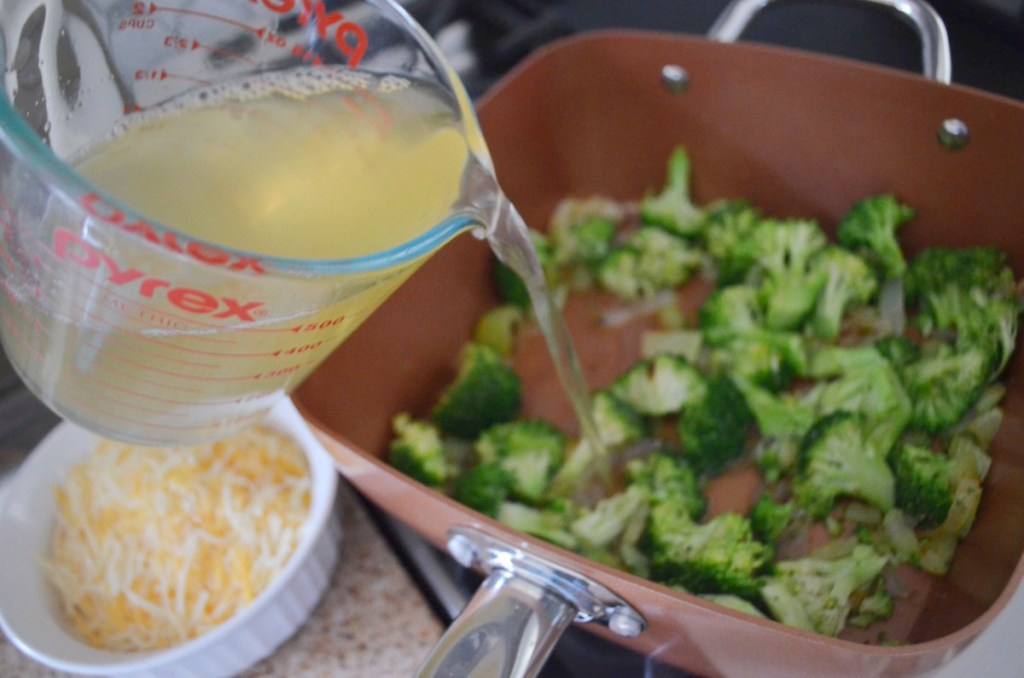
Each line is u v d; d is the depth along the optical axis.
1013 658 0.58
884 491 0.72
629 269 0.93
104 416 0.55
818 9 0.99
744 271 0.89
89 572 0.68
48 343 0.51
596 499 0.80
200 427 0.57
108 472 0.71
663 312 0.93
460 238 0.86
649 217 0.94
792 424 0.79
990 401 0.72
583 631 0.68
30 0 0.48
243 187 0.52
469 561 0.62
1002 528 0.63
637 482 0.77
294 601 0.65
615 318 0.94
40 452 0.71
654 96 0.88
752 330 0.85
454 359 0.90
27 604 0.64
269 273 0.42
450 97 0.57
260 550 0.67
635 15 1.05
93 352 0.49
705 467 0.79
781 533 0.74
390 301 0.80
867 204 0.83
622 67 0.87
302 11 0.57
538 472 0.79
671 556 0.72
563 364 0.77
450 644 0.52
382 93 0.58
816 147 0.85
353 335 0.77
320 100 0.57
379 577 0.71
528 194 0.94
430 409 0.87
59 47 0.51
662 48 0.84
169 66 0.57
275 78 0.59
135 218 0.39
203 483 0.70
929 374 0.75
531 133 0.90
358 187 0.53
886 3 0.80
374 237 0.52
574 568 0.52
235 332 0.47
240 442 0.72
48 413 0.81
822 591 0.68
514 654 0.52
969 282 0.76
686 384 0.82
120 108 0.56
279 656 0.68
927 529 0.69
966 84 0.86
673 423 0.84
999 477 0.68
